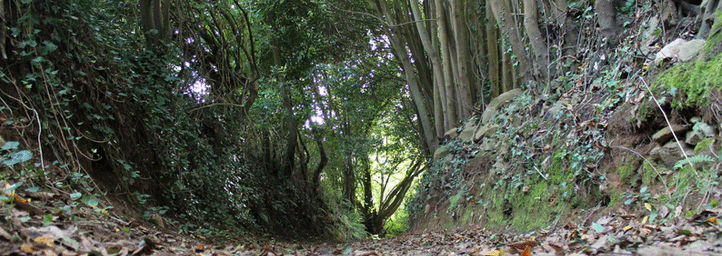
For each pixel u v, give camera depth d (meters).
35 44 4.59
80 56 5.35
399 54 14.13
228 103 9.16
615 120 5.04
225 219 7.89
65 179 4.47
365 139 18.02
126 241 3.44
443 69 12.66
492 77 11.56
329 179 18.59
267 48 13.87
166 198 6.42
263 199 10.93
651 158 4.35
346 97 16.12
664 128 4.29
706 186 3.50
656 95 4.43
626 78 5.72
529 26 8.30
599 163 5.10
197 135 7.91
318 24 14.16
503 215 6.94
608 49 6.70
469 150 10.13
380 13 13.94
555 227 5.29
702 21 4.88
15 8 4.74
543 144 6.54
